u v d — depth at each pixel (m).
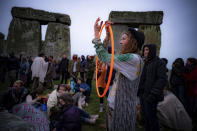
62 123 2.10
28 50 9.79
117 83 1.21
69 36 11.05
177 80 3.89
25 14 9.67
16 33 9.73
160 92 2.11
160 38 8.15
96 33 1.17
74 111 2.15
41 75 5.88
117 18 8.38
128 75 1.11
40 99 3.33
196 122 3.38
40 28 10.70
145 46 2.50
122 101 1.12
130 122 1.12
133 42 1.21
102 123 3.13
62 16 10.62
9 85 6.78
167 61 4.10
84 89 4.42
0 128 1.33
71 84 4.73
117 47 8.28
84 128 2.90
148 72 2.32
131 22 8.31
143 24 8.44
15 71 6.43
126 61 1.10
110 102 1.21
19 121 1.50
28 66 6.47
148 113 2.17
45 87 6.62
